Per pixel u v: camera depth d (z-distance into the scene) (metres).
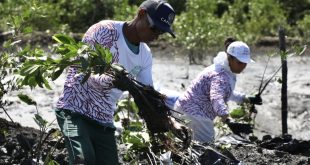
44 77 5.96
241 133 10.81
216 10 23.14
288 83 15.62
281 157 9.23
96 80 5.80
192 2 21.03
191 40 18.11
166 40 19.61
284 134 10.59
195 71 16.66
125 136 7.86
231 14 22.39
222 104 8.55
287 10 23.72
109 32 5.98
